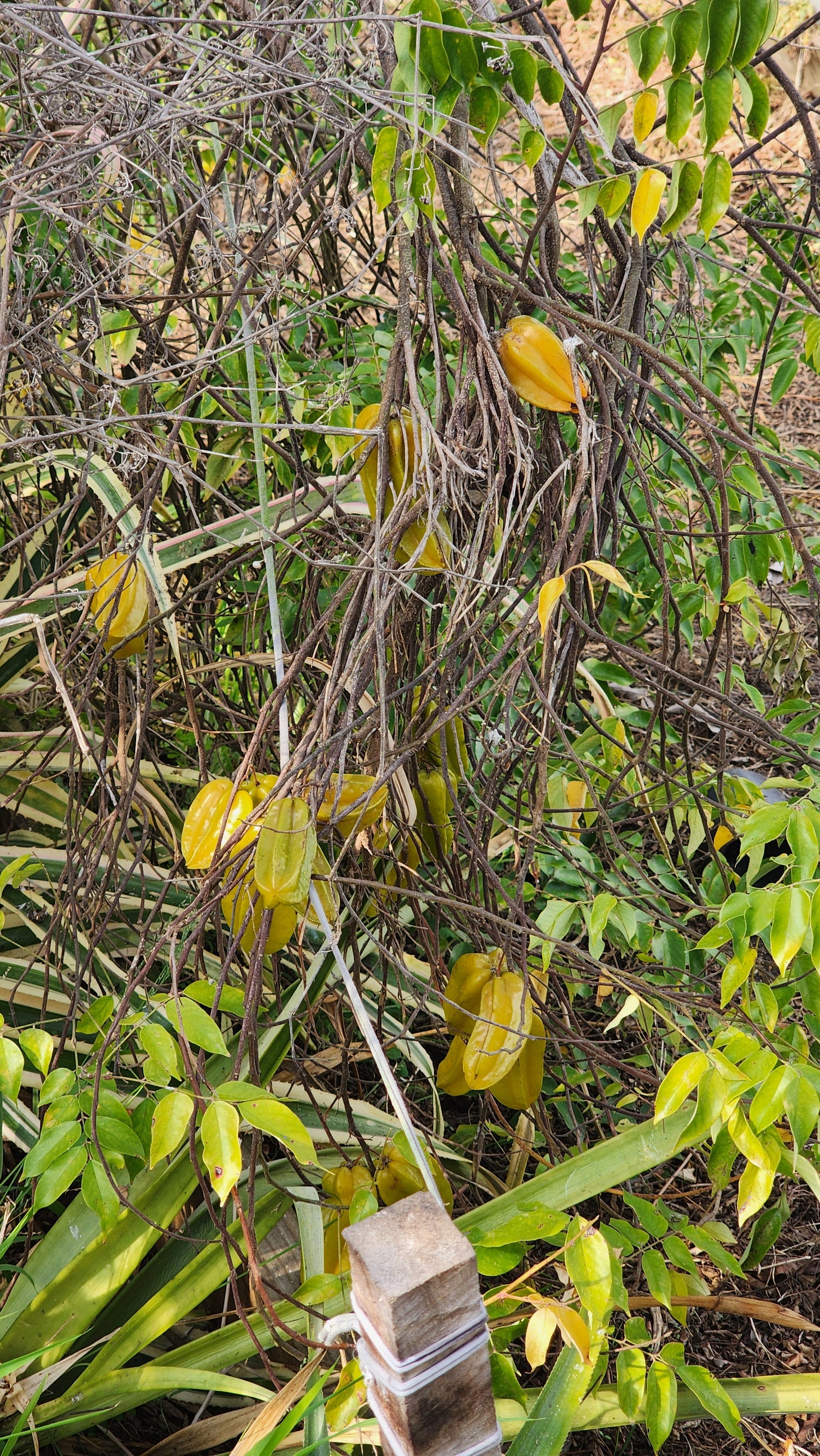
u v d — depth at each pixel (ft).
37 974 6.16
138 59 5.82
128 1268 4.78
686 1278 5.30
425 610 4.60
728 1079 4.18
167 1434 5.34
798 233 5.35
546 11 17.28
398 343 4.00
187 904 6.41
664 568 4.58
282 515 5.07
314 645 4.06
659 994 4.90
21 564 6.70
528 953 4.78
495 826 6.85
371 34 5.13
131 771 5.05
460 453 4.01
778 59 13.50
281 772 3.76
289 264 5.26
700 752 8.66
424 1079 6.68
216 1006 3.75
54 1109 4.05
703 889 6.35
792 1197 6.81
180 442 5.37
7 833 7.14
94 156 5.02
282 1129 3.53
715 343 8.02
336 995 5.18
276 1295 5.57
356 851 4.29
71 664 6.12
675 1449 5.64
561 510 4.49
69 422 4.85
